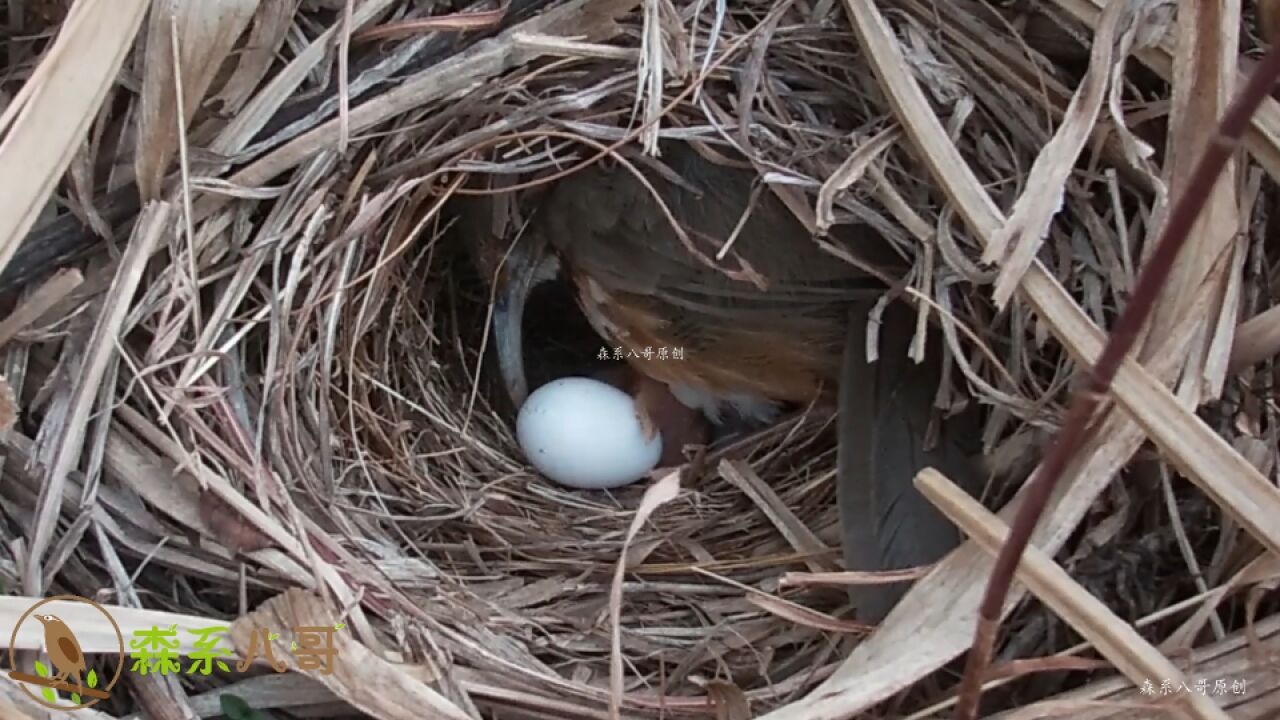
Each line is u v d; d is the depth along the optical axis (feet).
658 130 0.78
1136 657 0.66
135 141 0.72
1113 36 0.70
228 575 0.74
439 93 0.75
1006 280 0.69
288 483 0.76
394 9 0.76
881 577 0.71
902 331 0.85
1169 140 0.70
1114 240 0.74
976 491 0.78
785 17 0.78
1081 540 0.73
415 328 0.95
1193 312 0.68
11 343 0.71
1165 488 0.72
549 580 0.87
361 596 0.74
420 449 0.93
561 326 1.07
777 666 0.80
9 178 0.66
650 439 0.97
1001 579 0.59
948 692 0.72
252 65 0.73
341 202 0.77
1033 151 0.76
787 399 0.97
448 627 0.77
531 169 0.80
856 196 0.79
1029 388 0.76
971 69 0.77
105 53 0.67
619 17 0.77
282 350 0.76
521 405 1.01
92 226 0.71
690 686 0.79
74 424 0.70
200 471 0.72
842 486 0.82
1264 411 0.72
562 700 0.75
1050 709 0.67
